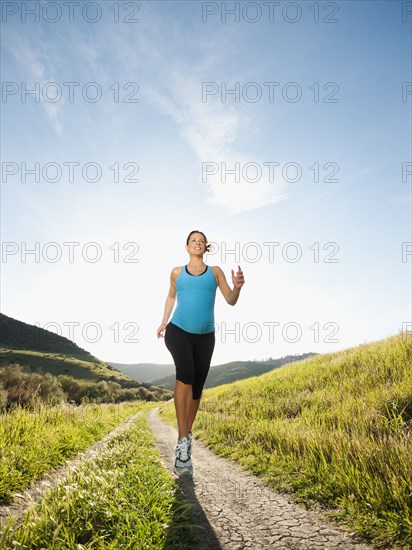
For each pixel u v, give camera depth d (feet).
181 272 13.16
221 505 9.78
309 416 23.79
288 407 28.81
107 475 10.25
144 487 9.85
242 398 41.70
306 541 7.20
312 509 9.21
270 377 51.55
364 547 6.78
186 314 12.64
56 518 7.30
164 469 13.57
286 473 12.80
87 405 44.09
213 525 8.20
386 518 7.73
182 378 12.00
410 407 18.37
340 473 10.77
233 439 22.27
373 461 10.84
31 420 19.99
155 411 106.73
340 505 9.11
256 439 19.86
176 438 29.07
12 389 47.26
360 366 34.01
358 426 17.31
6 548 6.25
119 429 32.73
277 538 7.41
